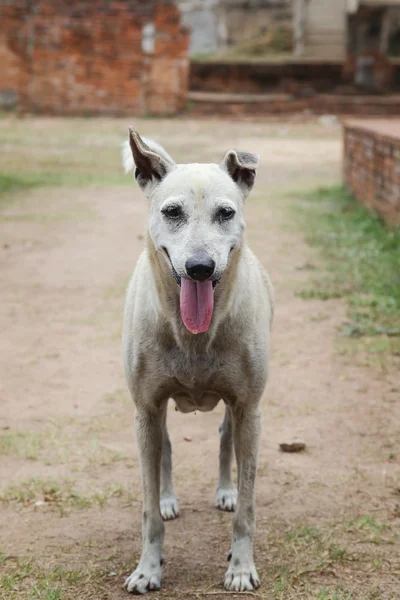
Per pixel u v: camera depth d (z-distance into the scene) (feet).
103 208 53.67
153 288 14.06
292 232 44.52
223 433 17.29
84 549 15.60
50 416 22.00
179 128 103.04
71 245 42.80
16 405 22.79
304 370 25.13
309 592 14.11
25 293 34.01
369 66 133.49
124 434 20.93
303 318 30.14
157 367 14.23
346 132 57.67
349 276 35.27
